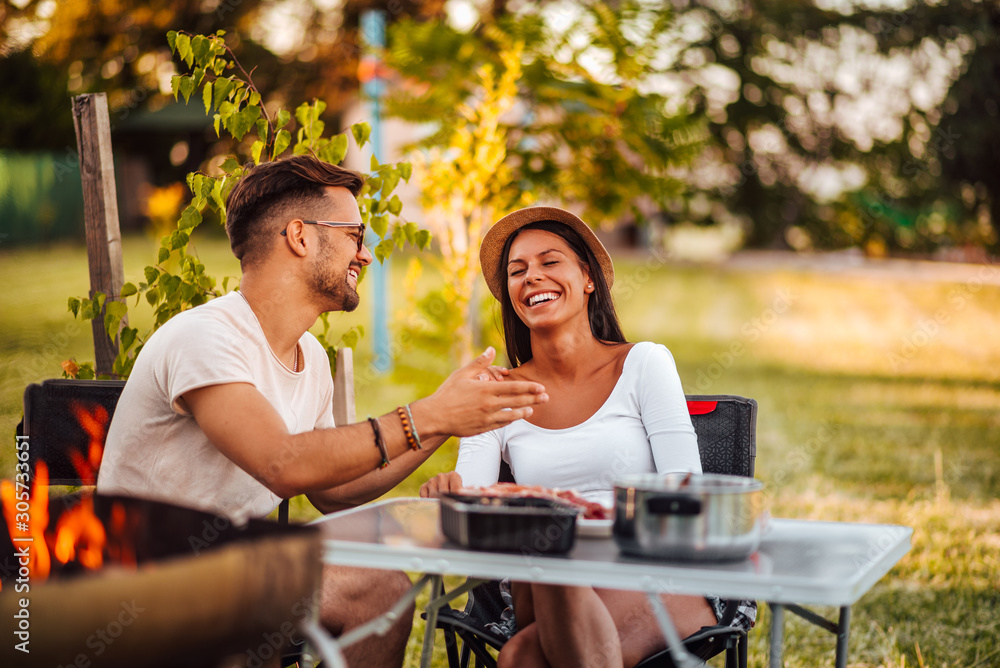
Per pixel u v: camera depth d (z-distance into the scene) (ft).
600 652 5.43
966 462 17.21
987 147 46.44
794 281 50.72
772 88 45.01
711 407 7.54
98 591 3.59
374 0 38.81
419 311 16.30
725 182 49.16
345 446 5.58
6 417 15.53
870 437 19.31
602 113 17.06
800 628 9.95
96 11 40.42
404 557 4.68
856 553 4.82
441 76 17.17
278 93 40.91
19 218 45.16
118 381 7.01
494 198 16.31
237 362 5.93
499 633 6.31
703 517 4.51
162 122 47.93
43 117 43.47
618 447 7.02
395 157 16.85
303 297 6.55
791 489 15.38
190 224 8.58
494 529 4.67
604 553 4.80
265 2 41.73
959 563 11.69
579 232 7.67
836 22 45.32
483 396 5.73
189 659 3.92
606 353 7.48
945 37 45.78
